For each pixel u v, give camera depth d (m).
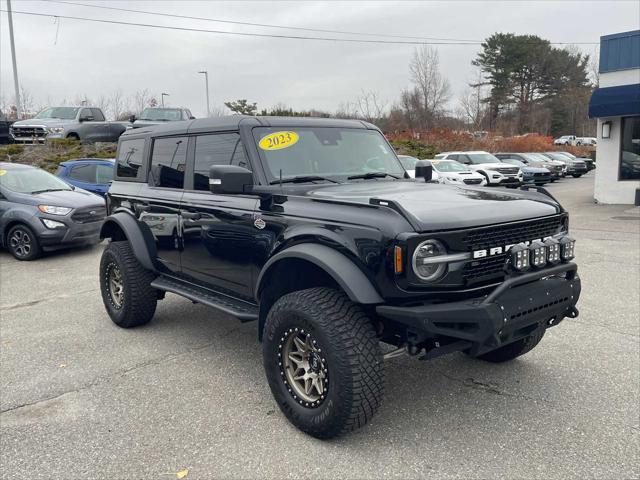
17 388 4.36
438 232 3.17
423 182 4.71
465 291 3.28
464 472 3.12
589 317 5.88
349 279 3.24
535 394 4.08
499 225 3.37
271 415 3.85
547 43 74.31
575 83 76.44
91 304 6.89
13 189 10.38
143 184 5.52
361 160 4.76
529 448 3.35
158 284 5.29
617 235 11.45
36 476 3.15
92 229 10.47
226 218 4.31
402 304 3.21
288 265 3.88
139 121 19.81
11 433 3.65
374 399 3.27
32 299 7.23
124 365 4.79
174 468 3.21
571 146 53.75
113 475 3.15
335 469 3.17
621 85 16.44
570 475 3.06
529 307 3.31
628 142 17.20
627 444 3.37
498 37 72.50
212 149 4.62
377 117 45.03
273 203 3.96
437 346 3.50
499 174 22.34
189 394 4.20
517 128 66.31
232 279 4.39
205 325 5.91
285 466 3.21
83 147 20.58
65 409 3.98
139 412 3.92
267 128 4.41
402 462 3.23
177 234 4.95
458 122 55.53
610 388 4.14
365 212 3.36
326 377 3.34
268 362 3.70
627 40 16.16
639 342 5.09
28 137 21.11
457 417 3.76
